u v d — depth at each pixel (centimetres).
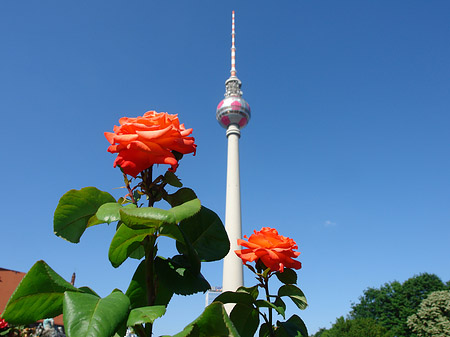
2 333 361
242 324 298
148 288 207
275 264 306
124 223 188
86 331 143
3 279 4353
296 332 294
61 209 219
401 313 5444
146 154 217
